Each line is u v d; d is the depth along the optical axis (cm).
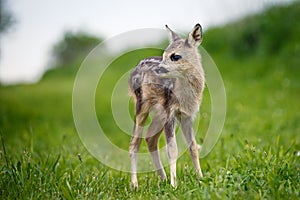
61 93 2994
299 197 845
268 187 881
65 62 4572
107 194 955
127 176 1115
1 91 3162
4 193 946
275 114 1825
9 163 1050
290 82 2375
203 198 844
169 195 910
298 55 2617
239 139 1311
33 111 2336
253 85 2436
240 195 841
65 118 2184
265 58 2781
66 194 921
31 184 962
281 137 1452
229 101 2112
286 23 2858
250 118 1766
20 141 1478
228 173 972
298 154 1110
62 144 1385
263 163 1023
